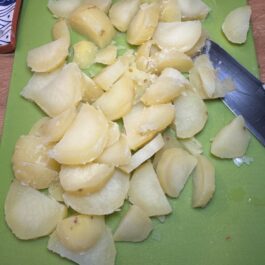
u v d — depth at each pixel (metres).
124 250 0.26
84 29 0.31
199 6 0.32
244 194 0.27
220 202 0.27
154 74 0.29
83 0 0.33
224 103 0.29
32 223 0.26
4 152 0.29
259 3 0.33
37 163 0.26
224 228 0.26
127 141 0.27
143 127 0.27
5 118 0.29
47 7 0.33
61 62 0.30
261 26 0.32
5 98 0.31
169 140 0.28
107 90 0.29
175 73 0.28
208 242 0.26
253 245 0.26
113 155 0.26
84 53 0.31
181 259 0.26
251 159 0.28
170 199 0.27
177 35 0.30
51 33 0.32
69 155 0.25
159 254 0.26
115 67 0.29
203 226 0.26
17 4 0.33
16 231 0.26
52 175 0.27
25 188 0.26
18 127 0.29
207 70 0.29
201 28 0.30
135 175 0.27
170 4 0.31
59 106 0.28
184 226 0.26
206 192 0.26
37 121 0.29
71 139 0.26
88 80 0.29
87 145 0.26
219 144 0.28
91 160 0.25
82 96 0.28
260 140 0.28
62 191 0.26
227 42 0.32
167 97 0.27
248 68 0.31
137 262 0.26
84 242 0.25
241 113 0.29
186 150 0.28
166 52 0.29
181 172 0.27
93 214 0.25
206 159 0.27
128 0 0.32
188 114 0.28
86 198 0.25
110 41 0.31
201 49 0.31
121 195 0.26
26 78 0.31
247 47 0.31
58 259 0.26
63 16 0.33
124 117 0.28
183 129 0.28
